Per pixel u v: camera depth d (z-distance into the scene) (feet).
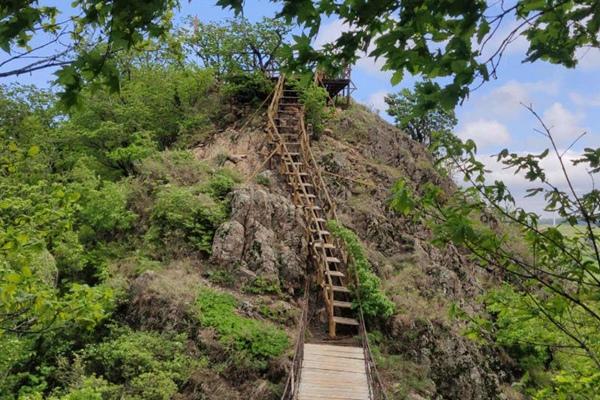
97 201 55.42
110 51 9.65
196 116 79.41
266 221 57.52
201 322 45.21
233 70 86.94
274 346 44.50
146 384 37.78
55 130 74.08
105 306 44.37
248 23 87.97
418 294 55.11
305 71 10.34
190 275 51.01
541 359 51.72
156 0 9.02
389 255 62.34
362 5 9.23
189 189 60.34
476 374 48.62
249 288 51.39
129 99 75.20
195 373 41.19
